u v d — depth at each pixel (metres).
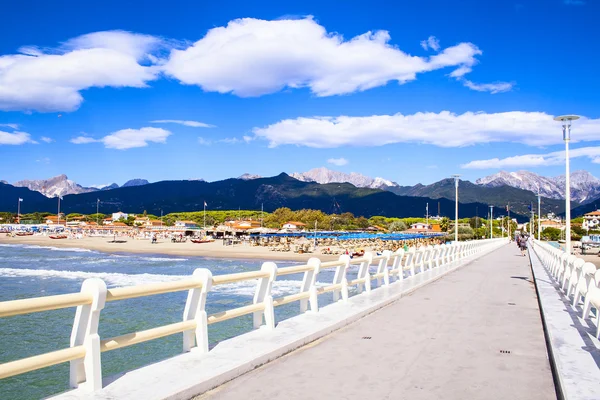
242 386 5.82
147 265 59.16
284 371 6.49
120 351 14.09
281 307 20.88
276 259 73.38
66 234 158.25
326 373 6.41
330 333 8.98
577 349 7.01
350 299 12.61
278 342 7.52
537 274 20.53
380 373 6.43
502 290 16.31
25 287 33.19
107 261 65.88
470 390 5.76
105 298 5.04
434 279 19.52
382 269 16.00
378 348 7.84
